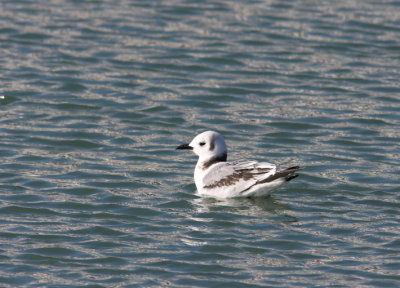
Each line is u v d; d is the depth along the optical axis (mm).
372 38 28859
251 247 13492
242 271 12555
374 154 18922
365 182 16984
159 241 13703
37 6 31578
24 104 21953
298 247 13508
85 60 25875
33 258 12906
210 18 30859
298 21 30656
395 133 20516
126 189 16422
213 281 12188
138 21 30156
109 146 19172
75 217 14781
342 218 14883
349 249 13422
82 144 19234
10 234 13828
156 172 17547
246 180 15836
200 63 26094
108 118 21219
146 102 22531
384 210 15320
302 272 12523
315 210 15336
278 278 12289
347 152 19078
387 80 24891
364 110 22312
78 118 21109
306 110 22266
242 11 31844
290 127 20922
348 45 28141
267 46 27969
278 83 24516
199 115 21703
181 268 12641
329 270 12586
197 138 16703
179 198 15961
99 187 16422
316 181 17047
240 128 20750
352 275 12391
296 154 18844
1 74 24172
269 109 22297
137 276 12336
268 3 33125
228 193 15945
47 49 26750
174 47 27500
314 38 28781
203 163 16609
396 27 30031
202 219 14781
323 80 24859
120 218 14789
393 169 17828
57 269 12531
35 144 19062
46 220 14562
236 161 16312
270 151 19047
